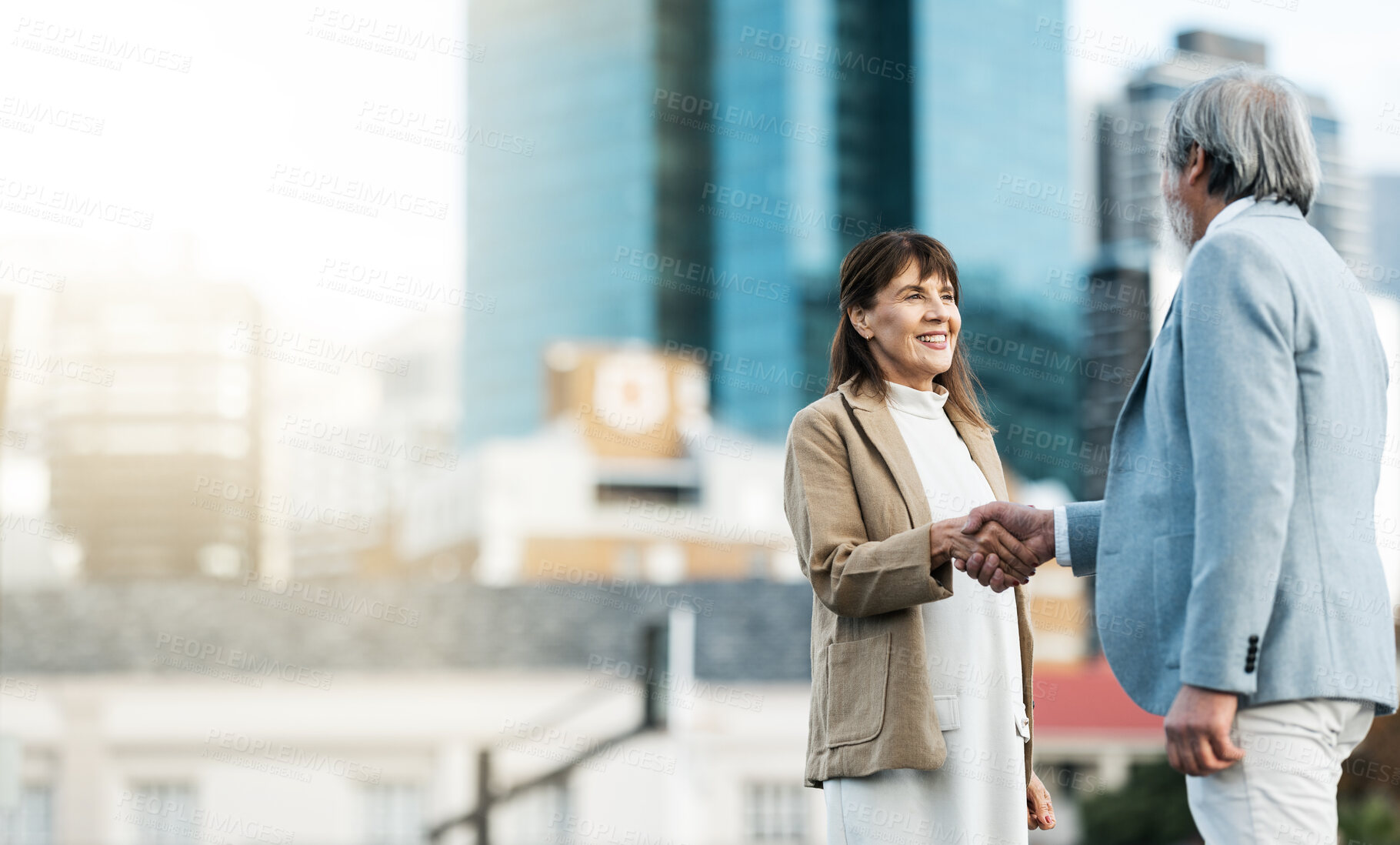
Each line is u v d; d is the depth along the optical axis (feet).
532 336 347.56
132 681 76.64
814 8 313.73
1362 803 66.49
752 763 74.69
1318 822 7.45
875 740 8.48
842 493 9.00
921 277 9.28
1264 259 7.60
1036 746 89.45
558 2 352.08
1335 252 8.04
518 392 347.77
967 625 8.96
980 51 309.83
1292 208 8.03
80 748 75.77
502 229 353.10
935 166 303.68
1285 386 7.43
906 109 308.81
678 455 195.00
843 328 9.55
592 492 192.03
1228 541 7.23
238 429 248.11
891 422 9.18
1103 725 89.66
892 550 8.44
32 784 75.56
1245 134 7.99
